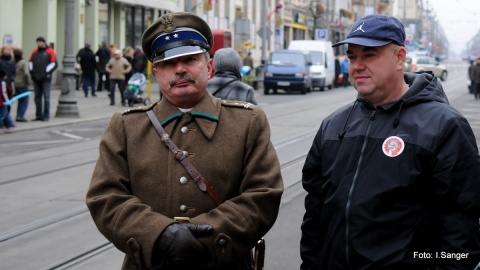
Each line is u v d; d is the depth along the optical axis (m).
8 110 18.23
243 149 3.68
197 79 3.70
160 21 3.74
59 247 7.81
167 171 3.63
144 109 3.80
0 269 7.05
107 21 38.06
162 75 3.74
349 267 3.60
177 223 3.48
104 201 3.59
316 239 3.95
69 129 18.86
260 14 58.81
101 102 27.41
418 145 3.55
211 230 3.47
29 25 31.94
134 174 3.67
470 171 3.50
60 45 34.91
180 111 3.75
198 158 3.63
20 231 8.45
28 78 19.56
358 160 3.67
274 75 36.84
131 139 3.71
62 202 9.96
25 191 10.70
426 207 3.57
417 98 3.66
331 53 44.34
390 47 3.72
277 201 3.61
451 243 3.48
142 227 3.46
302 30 68.94
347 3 85.25
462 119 3.60
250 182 3.62
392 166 3.57
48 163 13.23
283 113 24.23
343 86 47.22
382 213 3.55
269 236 8.03
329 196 3.76
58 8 34.94
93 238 8.17
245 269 3.78
